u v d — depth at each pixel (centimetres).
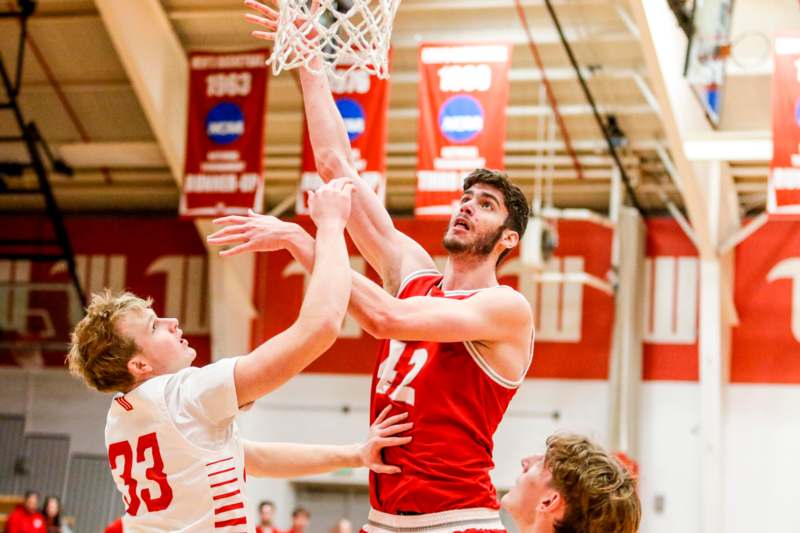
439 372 432
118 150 2023
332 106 504
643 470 2033
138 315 411
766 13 1659
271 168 2159
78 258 2280
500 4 1678
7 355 2189
